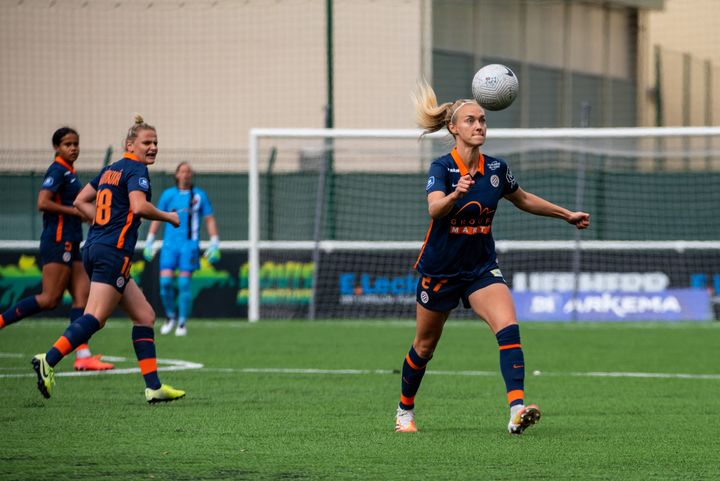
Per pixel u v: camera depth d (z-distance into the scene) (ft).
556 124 350.02
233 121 282.97
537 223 239.50
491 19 324.60
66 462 66.54
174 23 281.95
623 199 237.04
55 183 115.24
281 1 281.13
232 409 92.22
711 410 93.25
